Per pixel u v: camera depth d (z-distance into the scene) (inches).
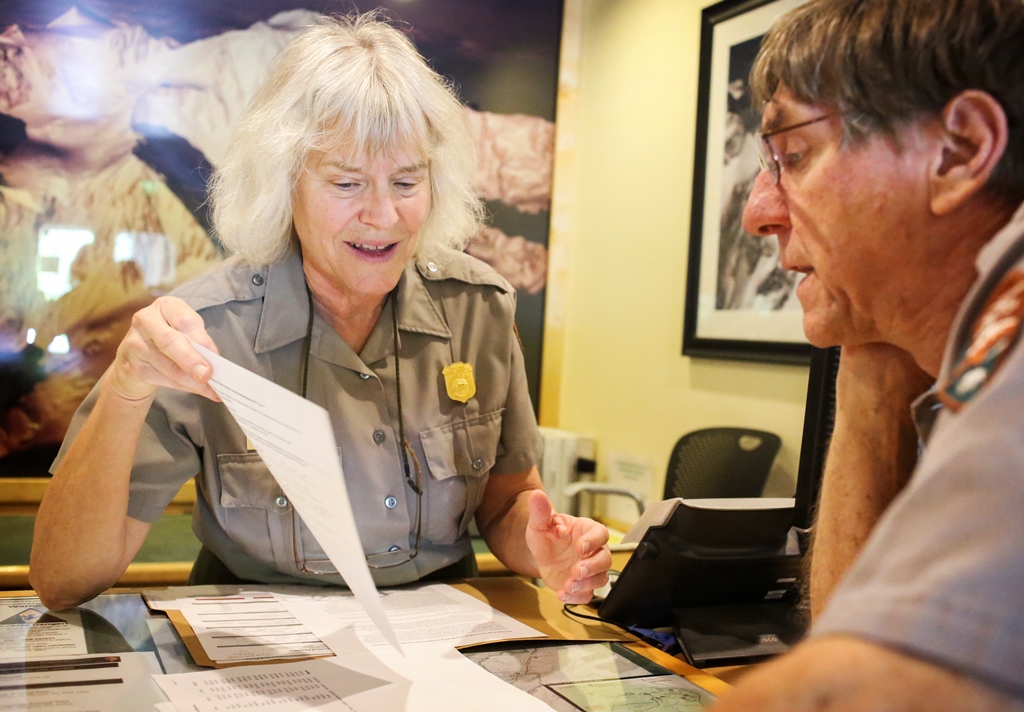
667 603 45.8
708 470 98.1
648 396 117.8
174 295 50.8
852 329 29.9
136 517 47.3
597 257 130.4
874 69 25.3
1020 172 24.1
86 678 33.2
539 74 132.2
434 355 54.9
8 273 109.0
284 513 50.3
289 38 118.5
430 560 54.8
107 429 42.8
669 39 115.6
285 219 50.4
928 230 25.5
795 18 28.7
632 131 122.9
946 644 13.8
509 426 58.2
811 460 45.6
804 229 28.4
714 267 105.1
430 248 57.1
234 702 31.4
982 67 23.9
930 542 14.8
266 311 51.1
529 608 48.1
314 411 27.0
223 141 116.5
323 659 36.7
